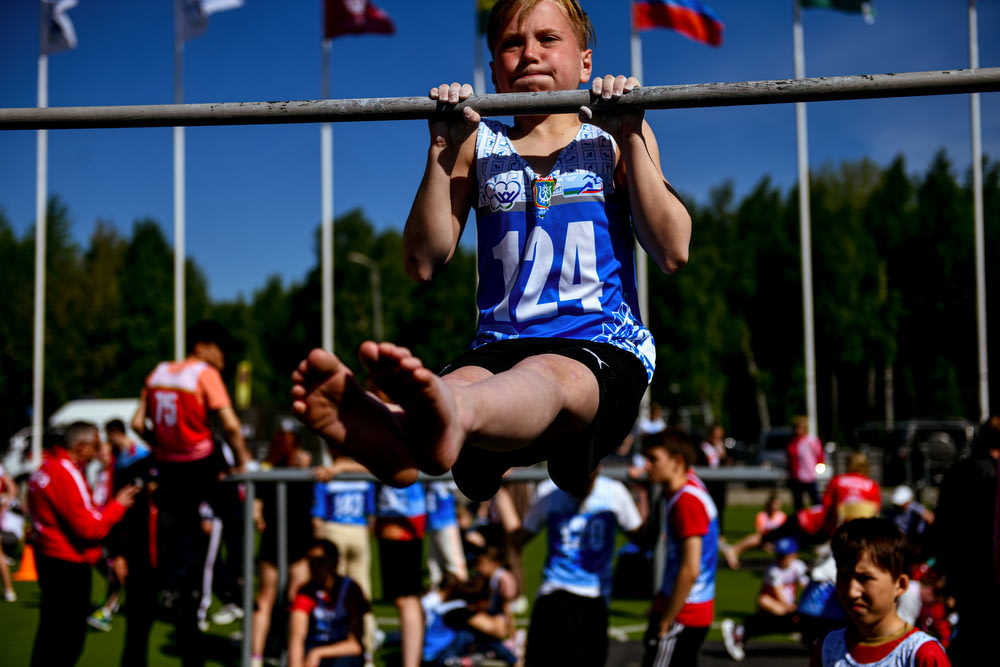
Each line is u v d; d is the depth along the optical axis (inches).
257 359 2743.6
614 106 105.7
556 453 95.1
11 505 578.6
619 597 352.2
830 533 335.0
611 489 232.4
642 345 106.3
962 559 196.4
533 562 542.9
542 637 222.8
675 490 212.5
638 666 290.0
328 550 265.4
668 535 213.3
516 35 113.5
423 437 72.2
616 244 107.3
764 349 2215.8
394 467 73.2
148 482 249.3
